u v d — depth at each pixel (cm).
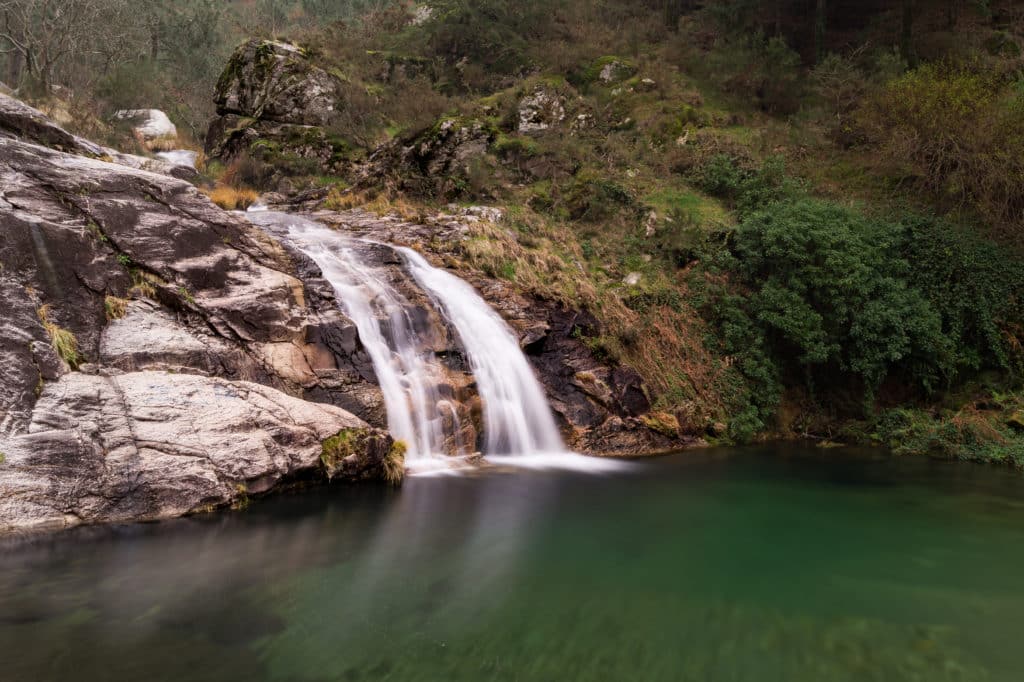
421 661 403
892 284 1446
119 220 862
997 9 2891
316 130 2231
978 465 1187
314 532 647
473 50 2953
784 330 1452
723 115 2300
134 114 2672
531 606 501
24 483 586
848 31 3023
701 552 659
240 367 828
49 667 368
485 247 1428
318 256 1155
